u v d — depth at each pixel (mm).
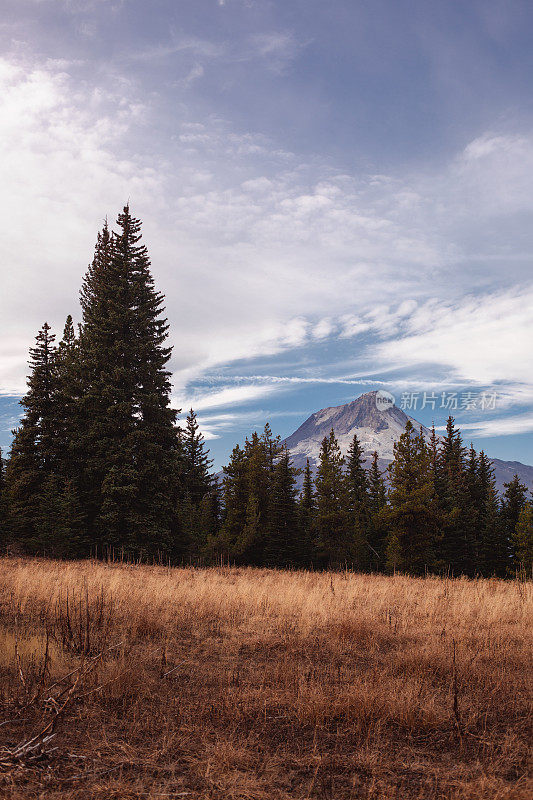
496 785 3402
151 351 33344
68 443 31234
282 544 43062
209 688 5512
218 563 33969
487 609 10172
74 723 4426
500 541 48531
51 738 3969
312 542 47562
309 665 6371
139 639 7363
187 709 4828
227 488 46281
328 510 45188
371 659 6789
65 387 32500
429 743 4246
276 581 15516
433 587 14992
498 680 5625
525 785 3377
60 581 11750
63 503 27938
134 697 5082
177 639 7582
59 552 26781
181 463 32938
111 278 35438
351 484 56156
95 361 31391
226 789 3342
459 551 44250
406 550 37375
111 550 28422
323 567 46531
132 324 32875
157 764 3715
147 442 29766
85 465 30578
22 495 30156
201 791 3324
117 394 30484
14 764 3484
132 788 3295
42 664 5551
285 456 46094
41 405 31797
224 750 3855
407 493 38250
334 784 3508
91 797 3176
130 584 12234
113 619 8055
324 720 4680
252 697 5152
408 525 37938
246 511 43406
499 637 7688
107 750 3900
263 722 4605
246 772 3623
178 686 5523
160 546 29688
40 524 27938
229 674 5977
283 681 5645
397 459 39219
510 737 4242
